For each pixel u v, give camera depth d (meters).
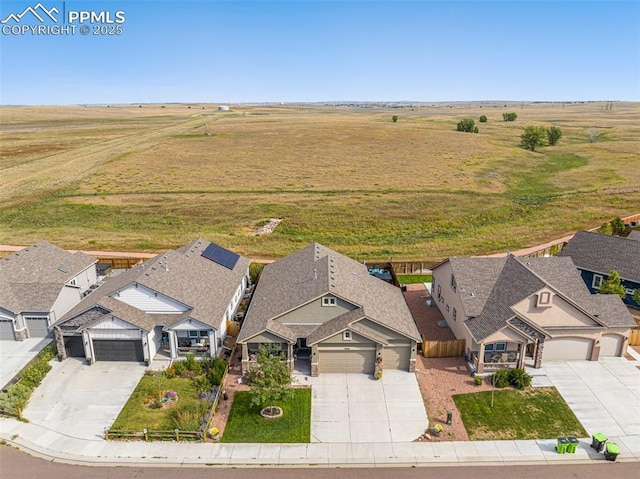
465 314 28.92
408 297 38.41
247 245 54.06
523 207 69.38
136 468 20.30
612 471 19.94
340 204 71.81
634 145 122.25
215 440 22.03
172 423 23.12
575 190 79.25
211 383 25.86
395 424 23.06
